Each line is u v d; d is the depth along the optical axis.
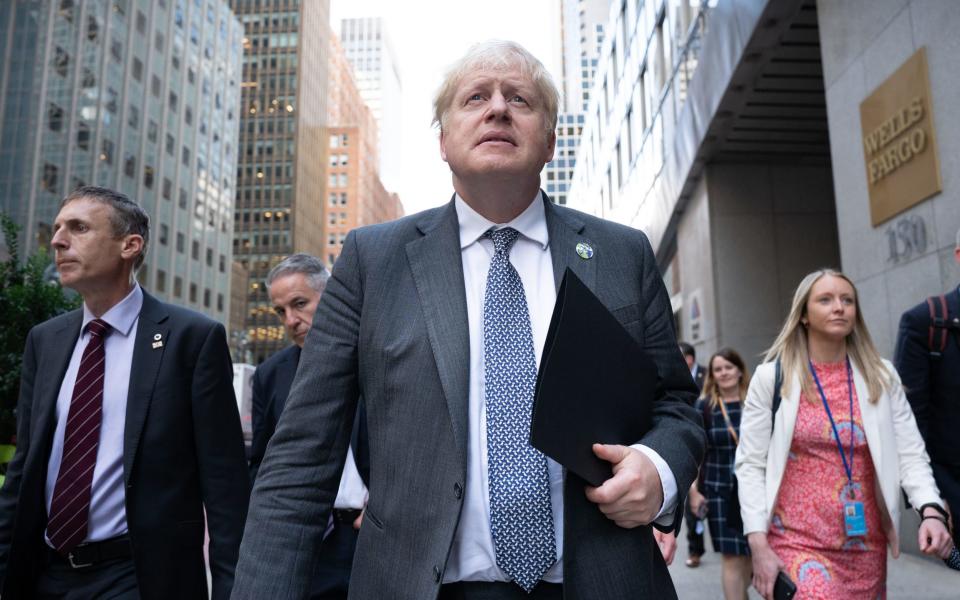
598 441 1.30
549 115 1.61
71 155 38.78
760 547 2.79
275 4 107.81
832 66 7.93
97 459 2.36
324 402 1.50
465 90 1.57
